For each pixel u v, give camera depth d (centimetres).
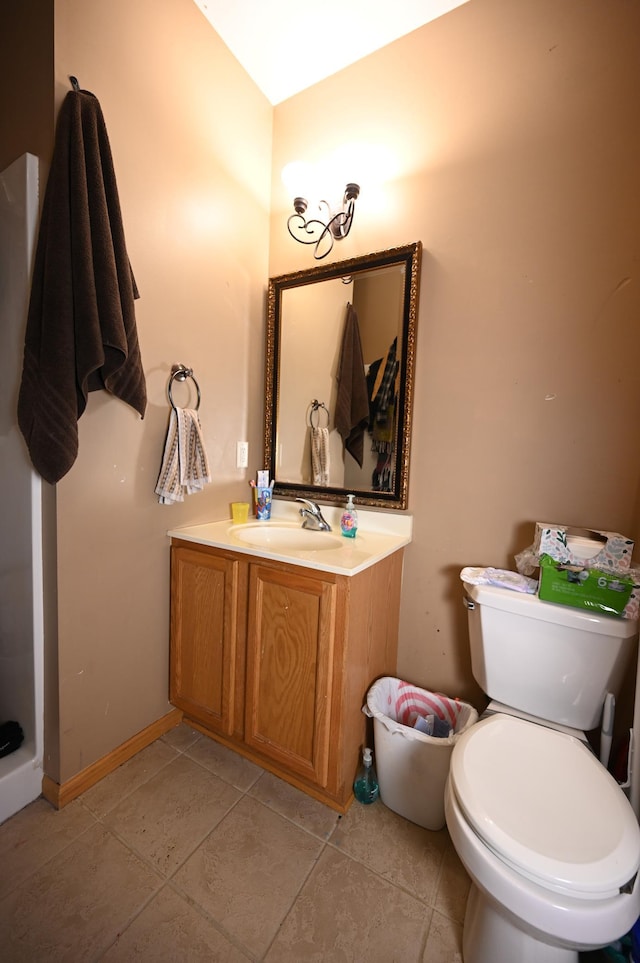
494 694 116
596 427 118
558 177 121
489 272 132
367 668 129
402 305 147
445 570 145
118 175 120
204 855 108
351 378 162
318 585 116
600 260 116
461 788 82
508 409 131
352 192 147
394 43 147
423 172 143
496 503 135
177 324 144
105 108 116
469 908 92
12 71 115
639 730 92
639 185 111
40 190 110
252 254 175
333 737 117
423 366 146
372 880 104
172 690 153
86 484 120
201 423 157
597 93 115
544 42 122
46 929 90
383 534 154
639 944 81
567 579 103
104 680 130
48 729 122
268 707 129
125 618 136
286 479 183
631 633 97
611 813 77
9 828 113
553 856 69
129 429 131
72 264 104
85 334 104
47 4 103
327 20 142
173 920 93
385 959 87
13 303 116
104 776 132
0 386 123
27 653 121
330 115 163
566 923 65
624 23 111
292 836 115
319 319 170
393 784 121
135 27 122
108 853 107
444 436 143
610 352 116
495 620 112
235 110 160
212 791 129
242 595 134
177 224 141
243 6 139
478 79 132
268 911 95
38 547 117
